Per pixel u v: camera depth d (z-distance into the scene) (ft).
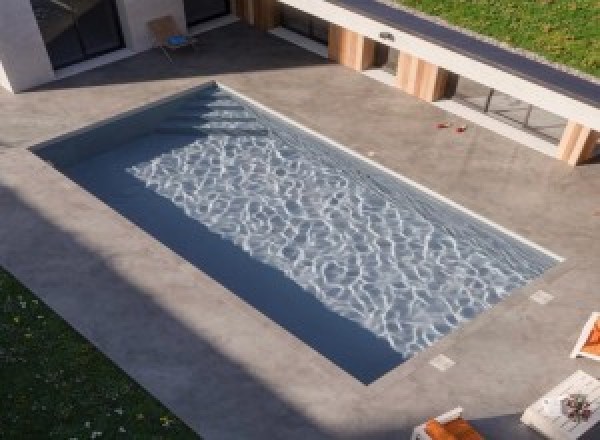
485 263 49.52
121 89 66.54
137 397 38.17
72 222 50.49
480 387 39.06
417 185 54.90
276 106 64.03
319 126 61.36
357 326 45.62
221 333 42.06
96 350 40.83
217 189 57.36
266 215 54.70
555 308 43.88
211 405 37.83
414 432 35.01
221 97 66.85
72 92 66.13
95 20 69.72
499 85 48.96
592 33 50.42
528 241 49.70
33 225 50.14
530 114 59.26
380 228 53.06
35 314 43.16
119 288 45.06
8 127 61.11
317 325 45.70
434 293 47.83
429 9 54.85
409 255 50.75
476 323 42.93
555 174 55.57
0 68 64.54
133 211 55.11
